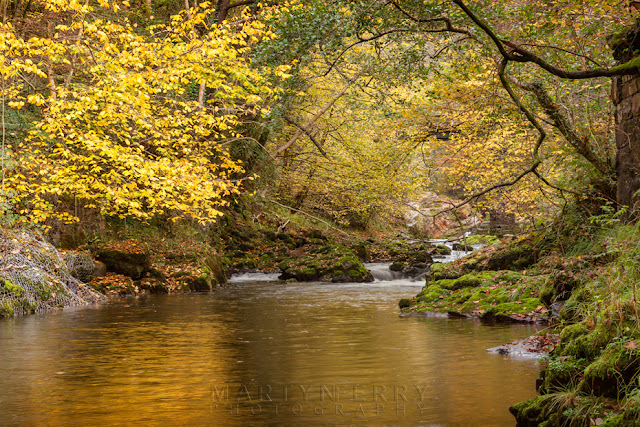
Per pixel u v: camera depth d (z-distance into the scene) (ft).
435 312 40.93
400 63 46.93
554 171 52.49
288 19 44.47
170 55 41.73
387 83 56.08
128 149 42.45
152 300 51.93
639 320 17.13
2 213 43.75
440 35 44.75
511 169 61.05
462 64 46.91
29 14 56.18
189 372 23.86
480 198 66.49
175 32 45.11
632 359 15.78
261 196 84.89
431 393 20.31
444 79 53.11
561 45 41.06
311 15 41.52
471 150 61.36
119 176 43.11
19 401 19.74
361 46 61.21
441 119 55.62
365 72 60.70
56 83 52.70
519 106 29.68
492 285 43.32
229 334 33.42
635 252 21.63
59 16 54.13
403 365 24.63
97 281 55.36
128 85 39.32
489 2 35.86
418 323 36.86
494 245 55.77
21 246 45.57
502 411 18.16
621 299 18.35
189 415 18.16
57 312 43.50
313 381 22.20
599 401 15.71
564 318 27.12
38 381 22.47
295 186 99.14
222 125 47.80
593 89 43.14
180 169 42.63
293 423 17.39
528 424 16.72
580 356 18.15
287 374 23.34
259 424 17.31
